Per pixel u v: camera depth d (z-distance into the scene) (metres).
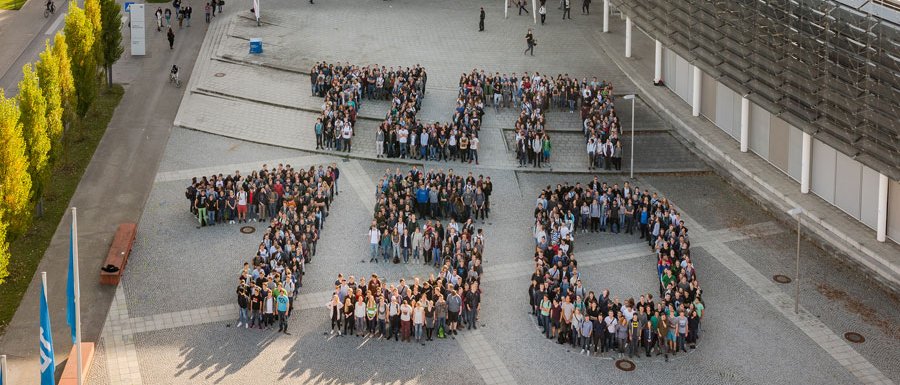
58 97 50.81
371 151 59.97
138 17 73.00
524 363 40.09
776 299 44.59
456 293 41.66
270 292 41.66
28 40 76.81
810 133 46.81
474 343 41.50
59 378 39.03
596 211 50.78
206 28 79.56
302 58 72.31
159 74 70.75
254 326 42.34
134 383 38.31
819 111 46.56
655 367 39.84
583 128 61.28
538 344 41.47
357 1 85.88
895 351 40.62
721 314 43.50
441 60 71.69
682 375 39.31
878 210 45.59
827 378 39.00
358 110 63.81
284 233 45.75
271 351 40.59
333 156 59.38
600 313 40.38
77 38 58.19
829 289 45.16
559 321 41.31
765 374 39.28
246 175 56.81
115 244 47.53
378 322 41.97
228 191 50.94
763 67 50.62
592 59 71.88
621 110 63.84
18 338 41.47
